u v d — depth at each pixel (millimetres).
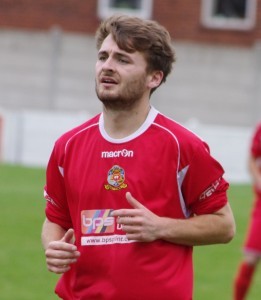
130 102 7090
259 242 14055
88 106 36625
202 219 7168
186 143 7090
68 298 7289
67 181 7293
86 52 36469
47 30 40312
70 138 7344
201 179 7148
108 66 7035
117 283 7016
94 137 7238
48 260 7039
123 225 6906
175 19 40938
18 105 37094
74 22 40438
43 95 36938
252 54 36781
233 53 36875
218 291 14672
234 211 21375
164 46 7188
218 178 7203
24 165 27938
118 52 7047
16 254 16656
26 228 18719
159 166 7051
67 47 36531
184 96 36750
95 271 7113
